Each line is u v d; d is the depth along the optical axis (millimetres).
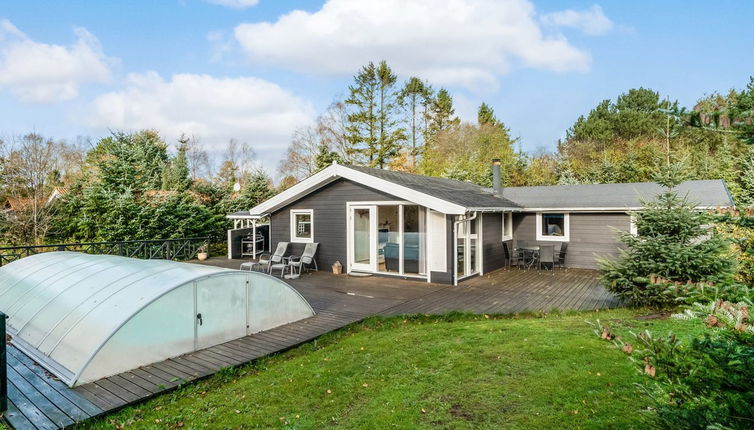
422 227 11719
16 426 3830
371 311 8148
